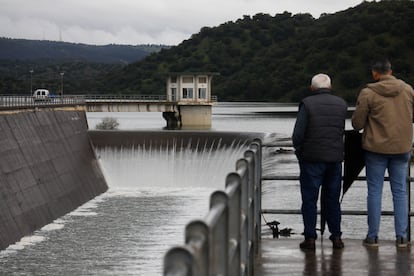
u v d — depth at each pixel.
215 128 120.56
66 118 52.25
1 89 197.50
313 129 9.38
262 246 10.29
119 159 54.25
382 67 9.70
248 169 6.95
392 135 9.61
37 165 40.91
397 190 10.01
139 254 28.22
